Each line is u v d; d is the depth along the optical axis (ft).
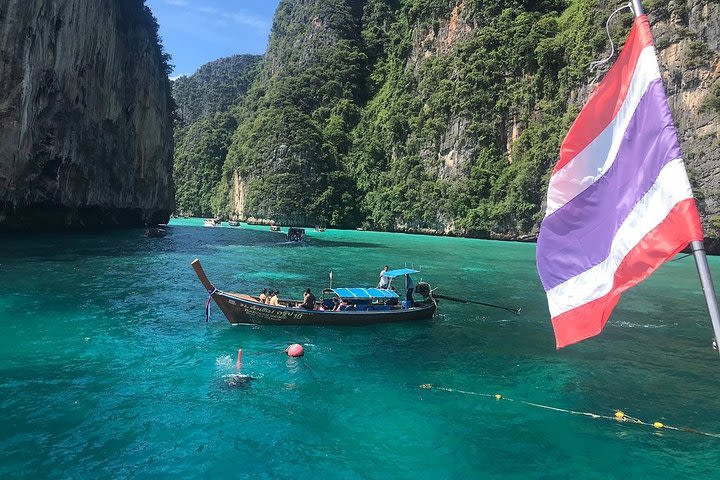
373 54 427.33
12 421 27.61
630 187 15.03
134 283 71.56
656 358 43.88
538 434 28.50
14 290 62.08
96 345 41.88
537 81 270.67
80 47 138.92
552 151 235.20
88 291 63.87
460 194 274.57
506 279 92.99
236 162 417.90
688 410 32.40
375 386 35.40
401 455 25.80
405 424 29.37
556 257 17.01
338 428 28.60
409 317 55.47
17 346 40.78
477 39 306.96
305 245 161.89
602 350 46.19
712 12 187.62
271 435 27.37
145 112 202.49
